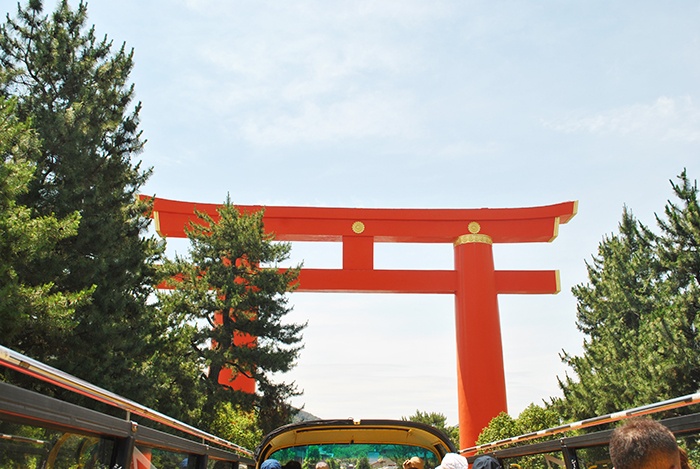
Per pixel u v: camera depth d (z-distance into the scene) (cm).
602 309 4284
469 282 3666
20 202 1758
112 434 426
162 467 563
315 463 852
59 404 351
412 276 3694
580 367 3759
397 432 837
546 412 3278
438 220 3772
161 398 2322
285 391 3203
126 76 2130
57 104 1988
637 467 254
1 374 1452
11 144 1523
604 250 4866
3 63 1975
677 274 2684
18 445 341
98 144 1945
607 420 520
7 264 1378
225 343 3164
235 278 3306
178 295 3020
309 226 3691
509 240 3838
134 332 2077
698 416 407
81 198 1820
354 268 3656
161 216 3603
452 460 550
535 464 764
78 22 2064
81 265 1772
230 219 3316
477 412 3484
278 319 3256
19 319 1368
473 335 3588
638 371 2867
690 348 2389
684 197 2647
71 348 1761
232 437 2902
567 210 3734
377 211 3738
